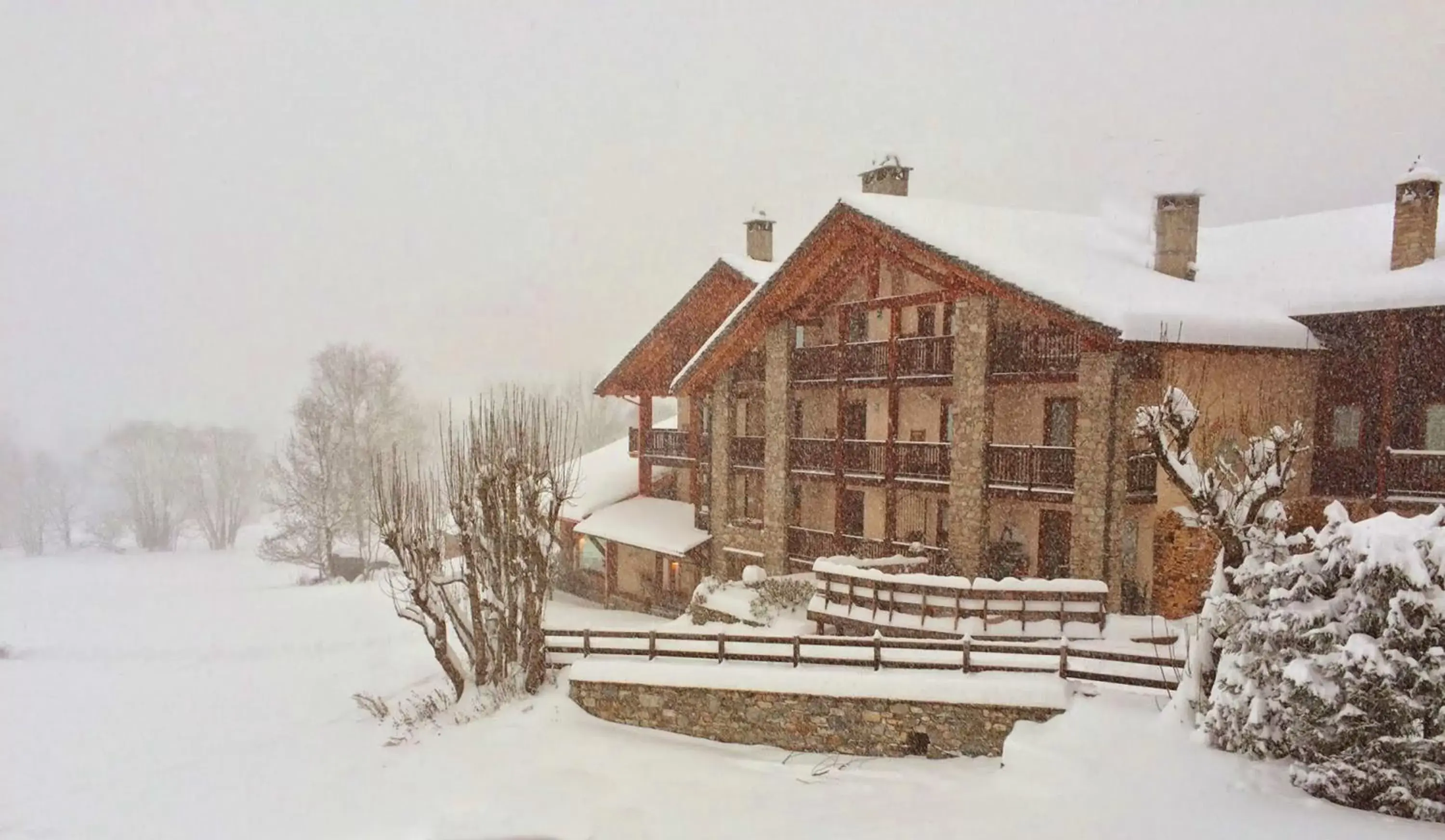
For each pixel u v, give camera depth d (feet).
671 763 46.34
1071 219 80.48
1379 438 62.39
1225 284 69.92
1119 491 58.85
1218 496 39.63
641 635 56.39
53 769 52.65
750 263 97.14
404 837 39.06
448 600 60.64
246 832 41.57
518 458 59.21
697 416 100.78
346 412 160.25
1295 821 30.48
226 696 67.77
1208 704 37.60
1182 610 59.82
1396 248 64.28
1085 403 59.31
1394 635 31.78
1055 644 49.19
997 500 68.28
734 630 64.64
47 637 94.73
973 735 43.88
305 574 149.59
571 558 111.75
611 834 37.45
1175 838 30.48
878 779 42.50
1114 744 38.19
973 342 66.69
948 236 66.80
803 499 89.71
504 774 45.42
